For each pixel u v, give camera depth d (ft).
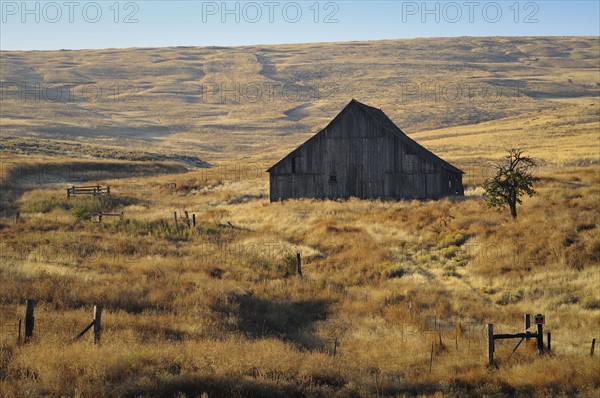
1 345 62.59
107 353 61.41
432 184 211.61
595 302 104.78
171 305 91.50
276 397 57.26
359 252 139.54
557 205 165.27
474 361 73.87
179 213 201.36
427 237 150.51
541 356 75.25
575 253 124.57
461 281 120.67
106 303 89.40
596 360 72.13
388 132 214.48
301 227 168.04
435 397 59.93
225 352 66.28
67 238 138.51
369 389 61.11
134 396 53.88
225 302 94.63
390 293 110.22
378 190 215.72
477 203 181.88
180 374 58.65
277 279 117.19
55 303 86.43
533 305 106.11
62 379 54.44
